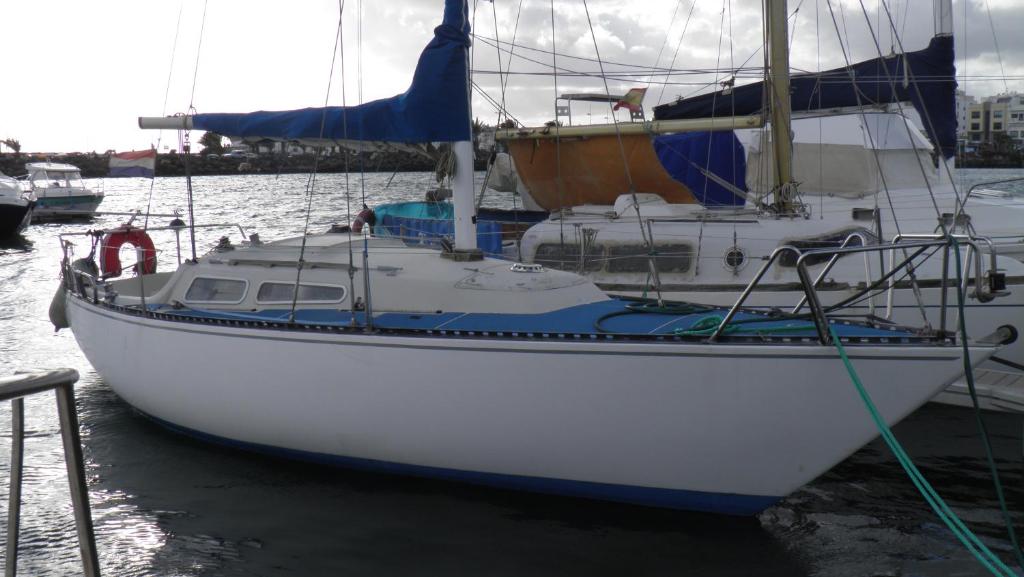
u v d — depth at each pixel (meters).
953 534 5.00
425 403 5.09
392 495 5.39
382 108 5.75
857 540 4.90
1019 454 6.26
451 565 4.59
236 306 6.29
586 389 4.77
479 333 5.00
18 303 13.37
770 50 9.13
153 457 6.12
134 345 6.27
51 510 5.34
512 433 4.98
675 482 4.88
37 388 1.66
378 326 5.30
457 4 5.77
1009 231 9.12
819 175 10.48
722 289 8.05
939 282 7.48
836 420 4.53
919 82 10.27
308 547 4.80
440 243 7.33
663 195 9.73
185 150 6.60
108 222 33.25
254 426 5.72
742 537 4.87
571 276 6.17
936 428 6.83
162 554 4.75
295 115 5.92
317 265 6.23
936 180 10.45
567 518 5.07
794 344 4.45
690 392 4.62
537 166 10.05
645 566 4.57
